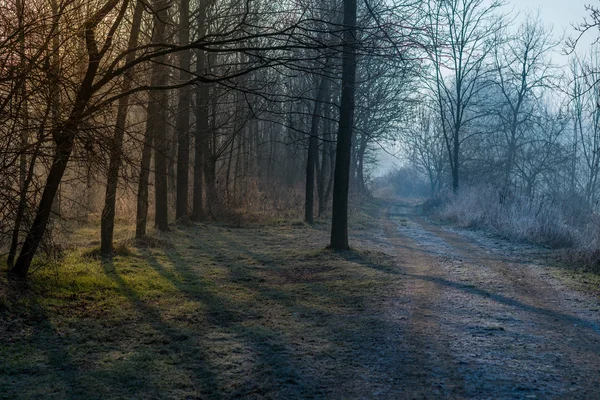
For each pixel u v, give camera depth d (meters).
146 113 13.46
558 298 8.88
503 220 20.36
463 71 33.56
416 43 8.47
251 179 27.64
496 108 38.09
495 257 13.66
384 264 12.16
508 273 11.17
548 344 6.30
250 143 29.78
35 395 4.60
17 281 7.84
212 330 6.80
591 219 15.20
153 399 4.59
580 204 30.64
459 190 32.19
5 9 6.64
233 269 11.41
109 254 11.61
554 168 35.50
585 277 10.66
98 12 7.46
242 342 6.27
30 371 5.20
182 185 19.16
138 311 7.65
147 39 12.68
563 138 36.97
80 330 6.62
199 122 20.39
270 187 29.31
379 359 5.70
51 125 6.98
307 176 21.88
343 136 13.42
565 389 4.87
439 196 36.25
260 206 24.67
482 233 20.00
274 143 34.56
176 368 5.36
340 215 13.54
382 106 30.19
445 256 13.80
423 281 10.21
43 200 7.87
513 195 22.69
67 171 9.41
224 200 22.53
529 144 37.50
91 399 4.56
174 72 13.87
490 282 10.16
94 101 8.25
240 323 7.17
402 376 5.19
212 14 15.71
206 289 9.29
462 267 11.96
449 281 10.25
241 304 8.27
